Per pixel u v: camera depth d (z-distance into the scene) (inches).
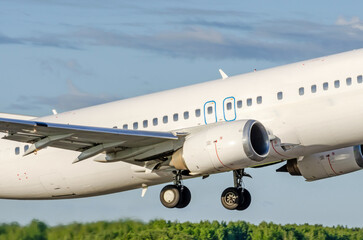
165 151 3725.4
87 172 3954.2
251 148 3535.9
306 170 3914.9
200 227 4645.7
